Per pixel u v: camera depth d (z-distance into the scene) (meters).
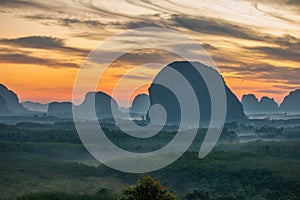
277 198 90.38
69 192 89.00
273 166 110.00
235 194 92.94
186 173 105.56
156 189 39.28
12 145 142.88
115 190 94.00
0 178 97.38
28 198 82.19
